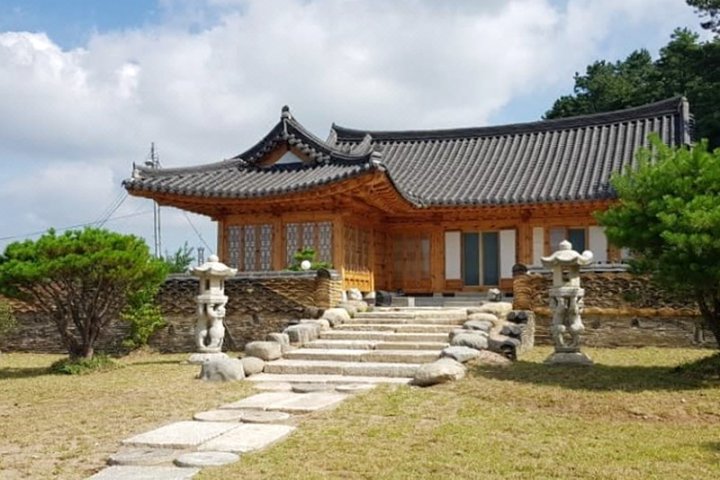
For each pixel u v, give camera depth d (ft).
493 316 60.44
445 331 58.18
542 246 85.61
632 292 57.77
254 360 49.83
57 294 55.83
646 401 36.91
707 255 39.91
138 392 43.19
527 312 61.57
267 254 77.82
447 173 94.84
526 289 63.67
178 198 74.64
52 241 52.90
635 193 44.09
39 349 70.33
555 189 82.28
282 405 37.50
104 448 30.04
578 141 97.76
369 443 29.55
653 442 29.50
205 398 40.70
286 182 74.59
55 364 56.08
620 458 27.14
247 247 78.84
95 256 52.49
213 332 58.29
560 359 48.73
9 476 26.30
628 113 98.73
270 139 82.12
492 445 29.09
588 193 79.00
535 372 45.03
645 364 49.67
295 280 66.54
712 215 38.06
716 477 24.72
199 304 57.93
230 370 47.21
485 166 95.71
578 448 28.58
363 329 60.03
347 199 72.95
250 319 67.31
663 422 33.37
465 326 56.90
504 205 81.20
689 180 41.75
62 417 36.42
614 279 61.11
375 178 66.33
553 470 25.61
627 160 88.38
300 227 76.79
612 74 188.55
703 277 40.45
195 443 29.89
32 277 52.29
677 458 27.09
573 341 49.29
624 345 60.64
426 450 28.45
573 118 101.40
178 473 25.93
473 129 105.91
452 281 89.15
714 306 44.50
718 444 29.17
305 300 66.18
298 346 55.72
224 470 25.95
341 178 66.80
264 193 71.36
